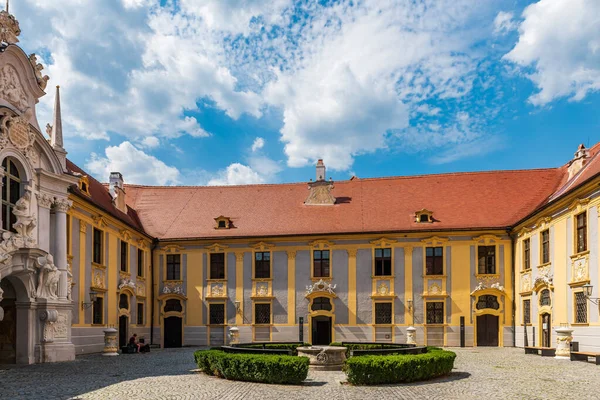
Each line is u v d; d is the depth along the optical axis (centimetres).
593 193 2270
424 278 3409
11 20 2181
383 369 1583
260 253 3594
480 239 3378
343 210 3681
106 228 2955
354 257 3494
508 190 3625
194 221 3766
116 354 2655
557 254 2639
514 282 3309
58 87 2467
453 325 3353
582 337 2353
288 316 3506
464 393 1433
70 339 2370
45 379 1703
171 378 1719
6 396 1394
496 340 3316
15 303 2175
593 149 3148
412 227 3450
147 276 3556
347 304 3462
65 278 2348
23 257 2117
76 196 2556
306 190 3931
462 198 3628
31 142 2212
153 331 3581
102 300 2872
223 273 3603
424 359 1639
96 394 1416
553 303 2683
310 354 1962
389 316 3425
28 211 2178
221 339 3556
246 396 1394
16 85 2188
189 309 3597
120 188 3478
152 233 3694
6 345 2183
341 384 1600
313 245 3528
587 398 1351
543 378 1702
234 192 4012
